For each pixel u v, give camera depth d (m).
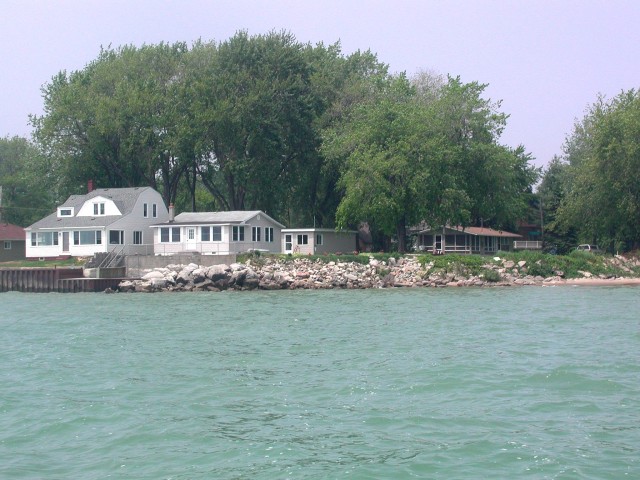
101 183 95.75
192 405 21.48
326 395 22.31
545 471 15.47
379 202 73.88
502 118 82.81
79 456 17.33
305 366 26.86
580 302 50.44
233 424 19.50
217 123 84.56
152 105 87.94
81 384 24.62
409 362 27.08
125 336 35.56
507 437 17.80
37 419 20.36
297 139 88.94
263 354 29.61
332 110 90.50
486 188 82.94
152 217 84.62
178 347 31.80
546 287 67.06
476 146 80.00
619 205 78.44
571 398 21.38
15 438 18.73
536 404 20.77
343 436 18.20
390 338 33.25
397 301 52.66
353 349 30.34
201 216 80.31
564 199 89.75
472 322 38.78
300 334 35.12
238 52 88.75
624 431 18.19
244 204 99.25
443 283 69.94
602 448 16.92
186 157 87.38
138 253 81.12
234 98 85.50
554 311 44.16
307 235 82.06
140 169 93.62
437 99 87.38
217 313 45.59
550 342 31.47
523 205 96.38
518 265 73.00
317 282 68.62
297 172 93.06
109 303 55.06
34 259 83.00
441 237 91.56
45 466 16.67
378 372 25.38
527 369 25.38
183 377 25.34
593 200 80.94
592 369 25.30
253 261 71.06
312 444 17.66
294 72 90.69
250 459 16.77
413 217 77.44
